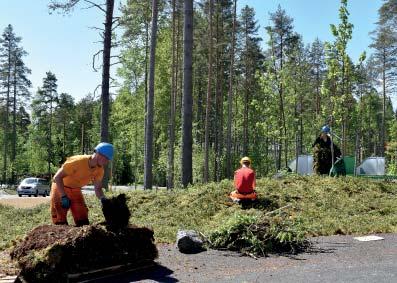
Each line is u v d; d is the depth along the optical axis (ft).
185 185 53.62
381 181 46.37
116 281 21.44
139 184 182.39
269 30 99.76
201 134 170.09
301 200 39.75
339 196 41.06
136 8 108.17
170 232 31.68
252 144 169.78
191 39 54.95
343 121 67.31
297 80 151.64
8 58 222.89
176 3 112.27
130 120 162.20
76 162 24.02
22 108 275.80
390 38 151.94
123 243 22.68
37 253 21.13
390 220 34.71
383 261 23.80
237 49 147.33
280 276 21.47
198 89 173.58
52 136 240.73
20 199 85.10
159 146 168.86
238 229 27.73
